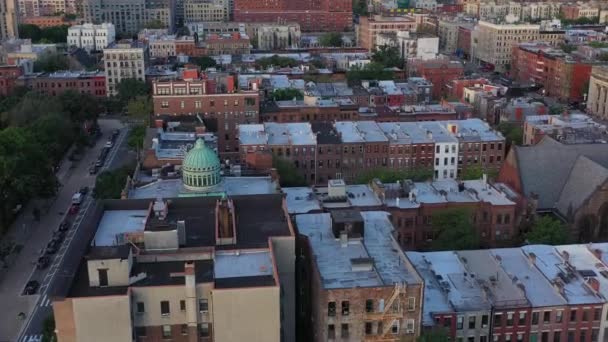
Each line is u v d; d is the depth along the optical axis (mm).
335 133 195375
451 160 192625
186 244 89188
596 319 107250
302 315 104250
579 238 152500
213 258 84625
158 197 111625
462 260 117375
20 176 169875
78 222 171000
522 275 113875
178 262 83938
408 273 93562
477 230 148375
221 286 78188
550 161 164500
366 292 88438
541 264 117438
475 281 110500
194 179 121312
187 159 121750
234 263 84625
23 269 146625
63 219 173000
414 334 91312
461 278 112188
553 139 176000
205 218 98312
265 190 125938
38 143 196875
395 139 190875
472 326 103875
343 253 99750
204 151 121812
